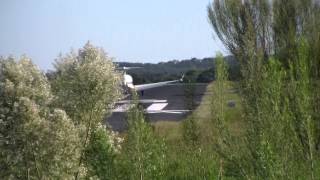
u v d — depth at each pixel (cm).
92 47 863
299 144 684
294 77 762
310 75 916
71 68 857
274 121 692
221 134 851
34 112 780
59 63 874
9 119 778
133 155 841
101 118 875
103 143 882
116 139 930
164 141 948
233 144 831
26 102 775
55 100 843
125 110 848
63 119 793
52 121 796
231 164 856
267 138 691
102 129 892
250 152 786
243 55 888
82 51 868
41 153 786
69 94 848
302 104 681
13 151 782
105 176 892
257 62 824
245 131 805
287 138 684
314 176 669
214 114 864
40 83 823
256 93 783
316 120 761
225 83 863
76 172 834
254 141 754
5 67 813
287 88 716
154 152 888
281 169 666
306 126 676
